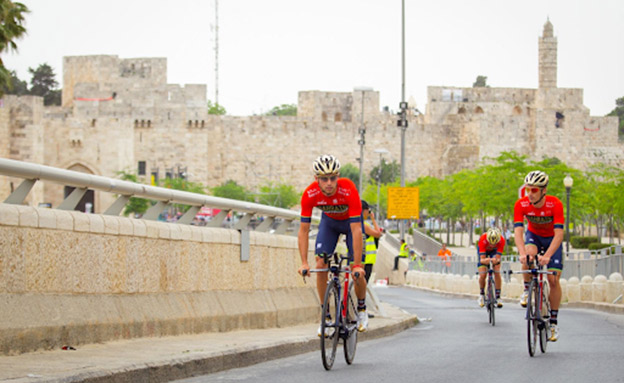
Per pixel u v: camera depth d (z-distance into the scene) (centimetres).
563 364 2139
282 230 3077
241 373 1938
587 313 4378
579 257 6222
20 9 6575
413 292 8250
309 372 1970
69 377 1538
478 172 16038
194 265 2411
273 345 2195
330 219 2122
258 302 2728
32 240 1867
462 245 16000
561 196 14138
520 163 14850
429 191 18550
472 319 4028
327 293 2000
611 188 13650
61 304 1928
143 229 2198
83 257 2000
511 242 14562
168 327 2241
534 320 2331
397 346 2603
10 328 1792
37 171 1847
